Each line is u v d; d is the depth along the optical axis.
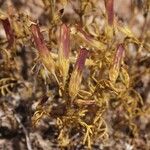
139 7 0.35
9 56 0.29
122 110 0.32
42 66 0.26
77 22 0.27
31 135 0.31
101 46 0.24
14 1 0.36
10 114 0.32
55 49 0.28
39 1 0.36
